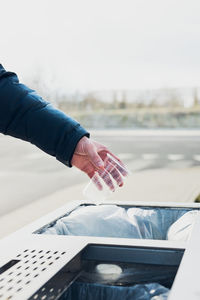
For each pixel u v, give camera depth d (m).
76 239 1.12
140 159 8.66
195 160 8.27
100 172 1.11
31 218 3.83
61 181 6.26
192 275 0.84
